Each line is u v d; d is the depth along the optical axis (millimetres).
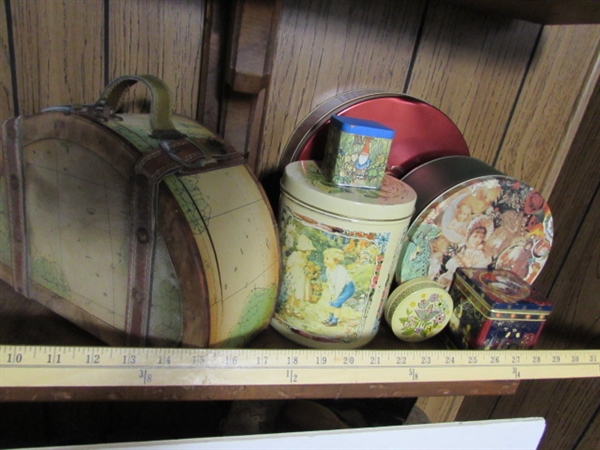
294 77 585
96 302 467
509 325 511
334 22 568
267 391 422
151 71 550
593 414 613
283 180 497
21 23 518
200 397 406
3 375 357
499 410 802
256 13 436
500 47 637
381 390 452
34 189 472
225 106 527
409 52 610
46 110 451
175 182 395
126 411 715
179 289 402
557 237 728
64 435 700
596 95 679
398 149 616
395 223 453
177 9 526
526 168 735
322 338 493
